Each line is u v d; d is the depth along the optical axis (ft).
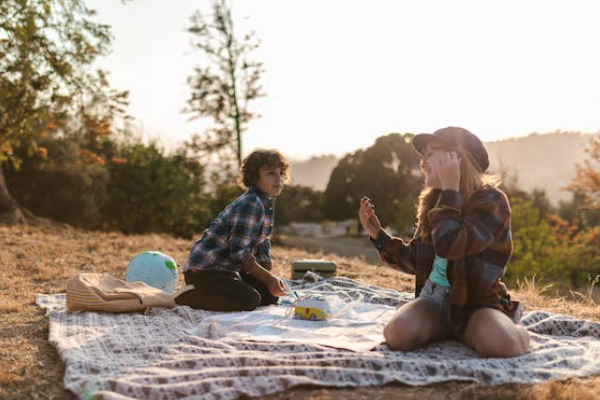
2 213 49.39
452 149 11.53
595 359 11.39
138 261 18.97
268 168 16.63
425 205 12.09
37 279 22.86
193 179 95.71
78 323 14.16
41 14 40.57
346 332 13.07
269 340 12.07
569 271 58.70
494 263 11.35
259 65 73.82
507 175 81.05
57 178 82.17
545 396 9.04
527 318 14.84
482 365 10.36
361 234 168.55
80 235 41.11
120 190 94.12
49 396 9.43
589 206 66.23
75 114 45.93
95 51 43.37
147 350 11.34
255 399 9.07
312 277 22.41
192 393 9.03
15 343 12.62
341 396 9.21
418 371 10.20
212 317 15.05
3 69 39.91
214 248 16.49
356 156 184.85
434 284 11.95
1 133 40.88
